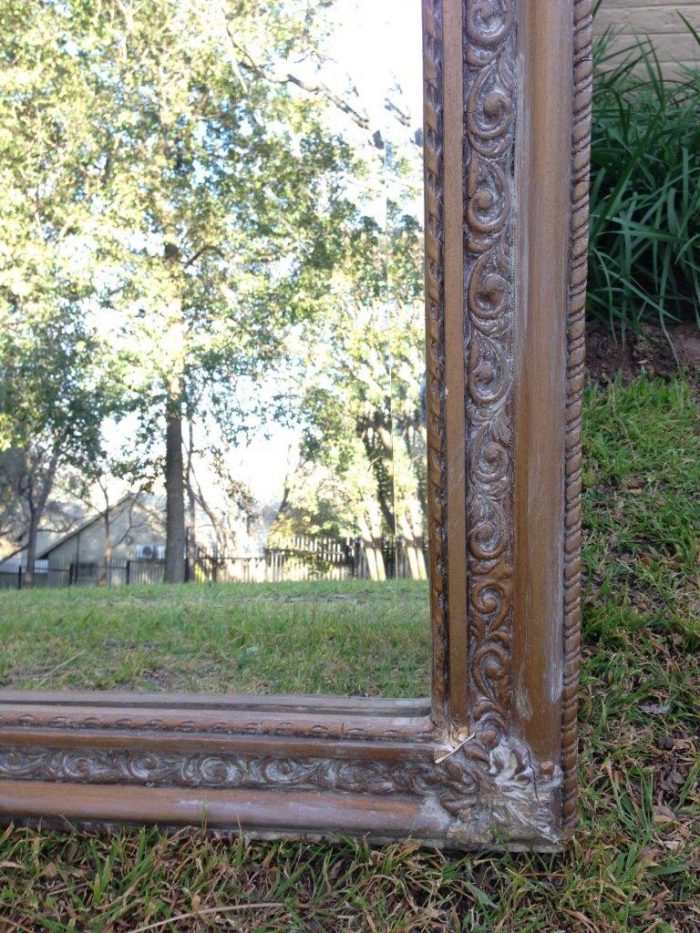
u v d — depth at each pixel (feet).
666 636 5.19
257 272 5.62
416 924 3.90
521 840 4.08
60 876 4.17
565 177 3.70
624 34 9.13
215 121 5.76
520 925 3.89
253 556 5.15
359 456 5.03
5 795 4.29
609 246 7.67
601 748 4.62
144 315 5.79
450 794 4.10
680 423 6.63
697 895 4.01
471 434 3.93
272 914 3.98
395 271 5.04
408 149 4.85
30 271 6.03
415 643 4.50
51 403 5.75
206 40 5.74
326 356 5.27
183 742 4.21
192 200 5.89
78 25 5.96
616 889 3.95
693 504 5.89
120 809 4.22
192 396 5.57
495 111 3.70
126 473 5.56
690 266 7.54
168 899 4.03
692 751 4.60
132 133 6.04
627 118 7.65
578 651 4.00
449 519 3.97
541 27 3.60
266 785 4.21
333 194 5.30
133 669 4.82
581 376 3.84
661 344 7.49
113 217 6.01
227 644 4.84
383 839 4.18
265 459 5.33
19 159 6.11
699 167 7.50
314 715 4.23
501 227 3.78
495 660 4.05
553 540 3.92
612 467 6.19
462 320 3.84
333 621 4.76
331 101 5.26
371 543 4.89
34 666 4.93
